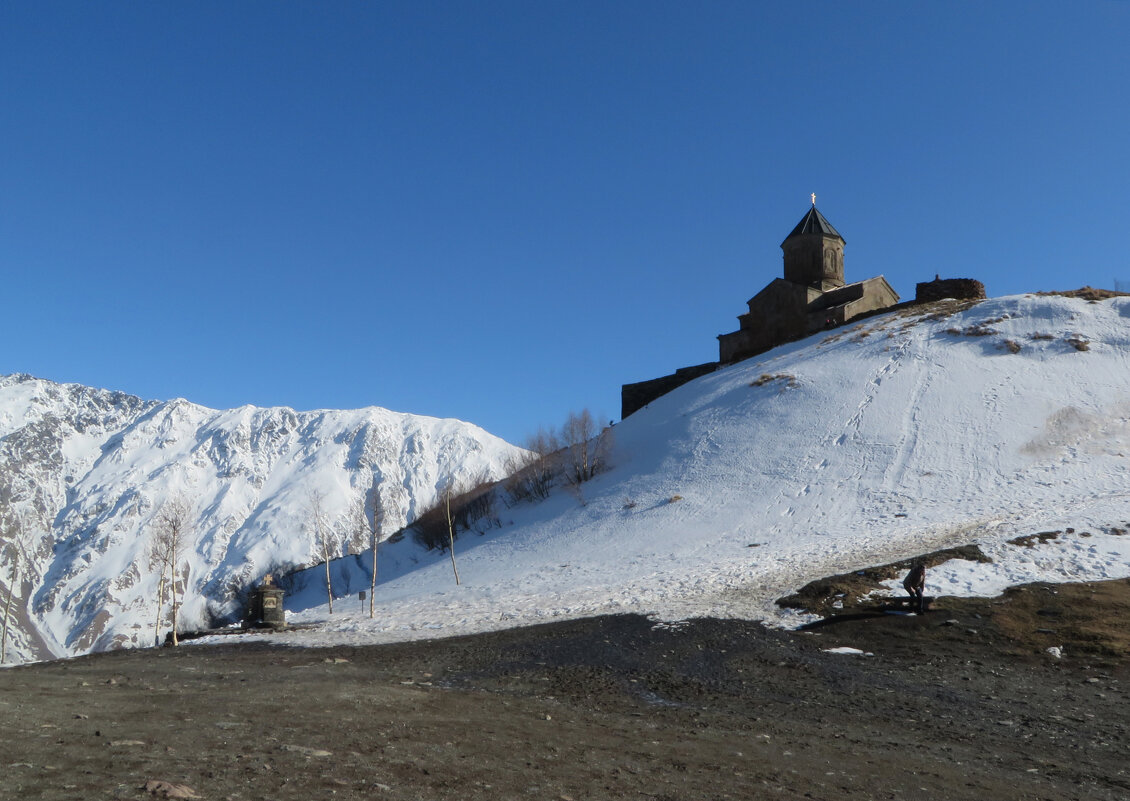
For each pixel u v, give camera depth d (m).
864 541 39.81
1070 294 72.81
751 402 67.25
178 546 59.66
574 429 72.31
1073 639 23.72
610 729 14.88
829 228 91.94
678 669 21.62
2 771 8.66
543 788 10.19
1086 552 32.16
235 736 11.30
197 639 33.03
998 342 65.56
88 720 12.01
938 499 46.09
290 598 90.19
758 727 16.05
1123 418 52.53
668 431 68.69
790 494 51.16
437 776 10.17
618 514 55.31
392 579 59.41
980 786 12.63
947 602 27.84
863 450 54.91
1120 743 15.63
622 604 32.66
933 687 19.97
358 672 21.14
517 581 44.06
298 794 8.78
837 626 26.56
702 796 10.64
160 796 8.11
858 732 16.05
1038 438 51.84
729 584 34.44
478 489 79.19
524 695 18.52
